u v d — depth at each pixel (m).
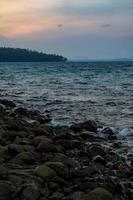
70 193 8.23
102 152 12.59
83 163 11.30
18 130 14.45
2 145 11.60
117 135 17.16
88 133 16.27
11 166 9.22
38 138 12.44
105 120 21.36
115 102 29.36
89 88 42.81
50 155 10.73
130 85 47.31
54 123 20.03
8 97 33.66
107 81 55.62
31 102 29.81
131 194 8.88
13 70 107.38
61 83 51.53
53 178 8.63
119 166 11.06
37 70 106.44
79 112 24.36
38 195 7.66
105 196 7.87
